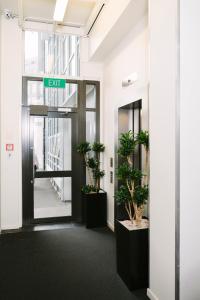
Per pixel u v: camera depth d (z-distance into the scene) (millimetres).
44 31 4555
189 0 1952
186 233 1965
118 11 3189
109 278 2725
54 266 2984
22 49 4461
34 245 3611
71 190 4836
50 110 4609
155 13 2221
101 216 4449
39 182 4840
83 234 4074
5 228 4324
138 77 3312
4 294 2424
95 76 4824
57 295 2416
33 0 3922
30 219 4590
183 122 1939
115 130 4090
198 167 1992
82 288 2535
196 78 1977
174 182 1971
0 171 4199
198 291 2000
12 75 4301
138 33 3309
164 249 2111
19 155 4387
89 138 4875
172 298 2000
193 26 1964
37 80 4551
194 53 1967
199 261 1996
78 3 3988
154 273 2275
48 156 4707
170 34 2006
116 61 4090
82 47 4762
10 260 3133
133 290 2500
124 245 2596
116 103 4066
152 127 2293
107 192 4547
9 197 4340
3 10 4105
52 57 4770
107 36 3730
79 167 4844
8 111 4293
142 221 2719
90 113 4887
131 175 2592
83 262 3090
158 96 2193
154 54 2248
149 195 2342
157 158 2211
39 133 4641
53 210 4969
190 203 1972
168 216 2051
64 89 4723
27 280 2676
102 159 4828
